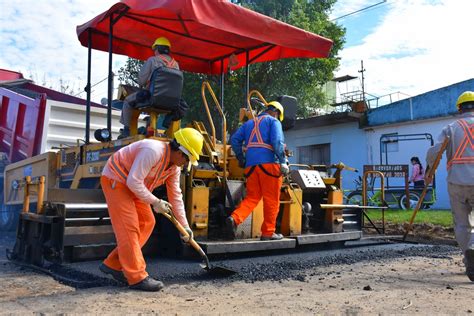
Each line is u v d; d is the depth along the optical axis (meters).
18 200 8.15
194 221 5.31
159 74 5.18
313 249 6.71
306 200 7.11
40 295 3.64
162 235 5.50
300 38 6.36
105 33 6.99
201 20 5.27
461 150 4.82
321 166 7.40
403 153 18.89
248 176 5.69
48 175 6.97
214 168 5.92
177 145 3.74
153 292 3.74
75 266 4.69
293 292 3.77
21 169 8.14
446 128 4.97
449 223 9.68
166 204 3.78
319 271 4.84
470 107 5.00
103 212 4.82
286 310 3.16
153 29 6.93
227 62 8.18
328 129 21.52
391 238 7.72
